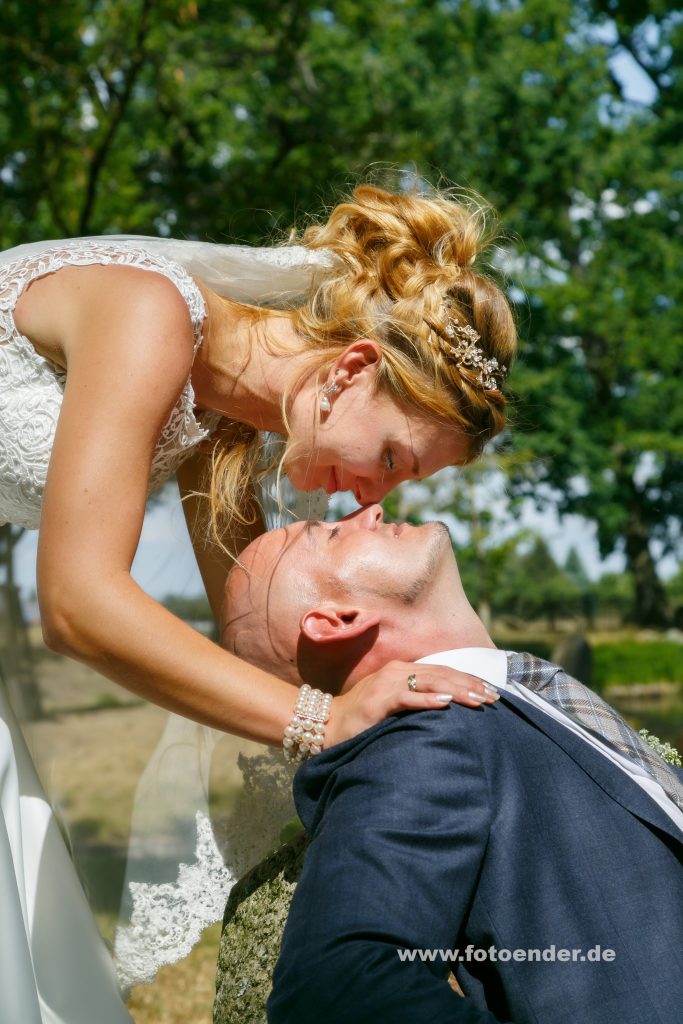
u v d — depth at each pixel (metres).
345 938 1.50
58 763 2.72
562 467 19.64
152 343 1.92
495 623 23.98
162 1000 3.82
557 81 18.66
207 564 2.69
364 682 1.82
